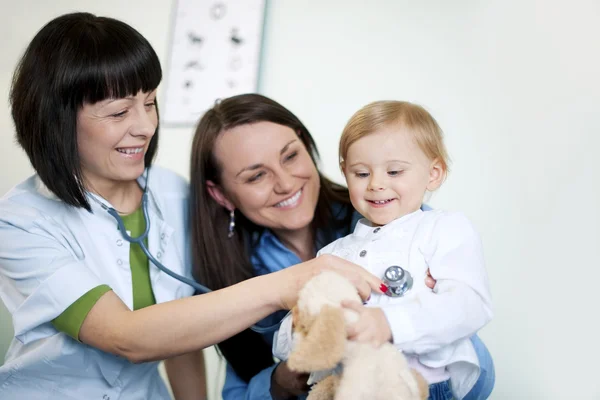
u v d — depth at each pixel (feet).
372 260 3.35
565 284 6.03
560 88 6.33
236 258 4.52
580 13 6.31
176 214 4.54
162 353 3.18
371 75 7.23
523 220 6.29
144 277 4.07
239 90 7.70
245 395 4.24
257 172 4.19
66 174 3.53
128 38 3.46
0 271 3.62
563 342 5.96
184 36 8.06
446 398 3.26
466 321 2.92
